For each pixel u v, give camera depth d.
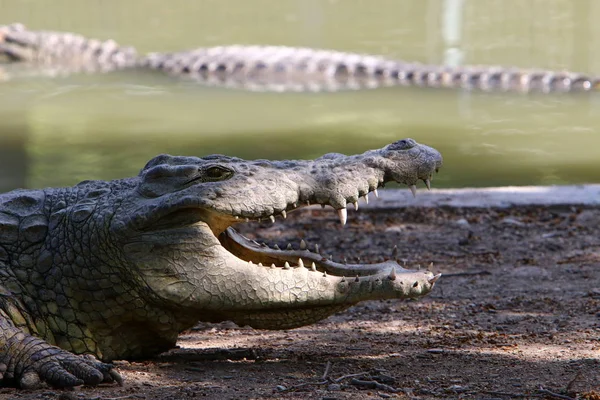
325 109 55.84
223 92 63.53
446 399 15.05
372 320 22.36
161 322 18.09
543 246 29.39
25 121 51.69
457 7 99.38
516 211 33.16
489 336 20.03
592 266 27.00
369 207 33.78
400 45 79.75
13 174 38.97
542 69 67.81
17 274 18.19
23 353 16.62
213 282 17.61
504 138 46.44
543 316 21.91
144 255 17.61
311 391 15.64
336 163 18.45
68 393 15.37
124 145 44.97
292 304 17.67
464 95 61.28
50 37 79.94
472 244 29.86
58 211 18.70
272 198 17.80
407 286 17.55
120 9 103.38
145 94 62.44
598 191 34.81
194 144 44.78
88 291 18.03
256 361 18.31
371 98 60.31
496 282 25.70
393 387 15.93
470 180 37.88
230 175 17.95
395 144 18.86
